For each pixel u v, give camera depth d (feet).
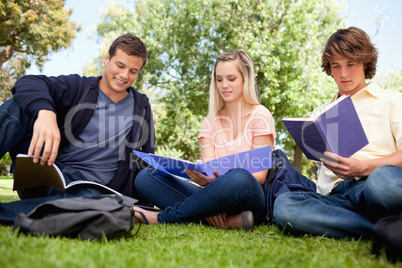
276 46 33.24
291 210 5.69
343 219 5.36
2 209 5.54
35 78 7.04
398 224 3.85
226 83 7.75
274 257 3.82
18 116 6.46
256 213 6.91
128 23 42.83
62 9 44.04
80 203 4.72
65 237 4.50
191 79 40.16
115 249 3.81
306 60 34.71
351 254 4.18
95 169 7.80
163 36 40.19
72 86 7.73
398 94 6.35
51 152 5.85
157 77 42.27
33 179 6.31
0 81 45.37
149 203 8.49
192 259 3.65
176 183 7.97
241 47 32.78
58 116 7.79
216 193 6.23
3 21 38.78
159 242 4.68
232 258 3.72
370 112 6.52
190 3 37.99
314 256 3.86
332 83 35.47
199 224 6.64
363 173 5.59
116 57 7.61
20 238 3.92
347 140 5.53
